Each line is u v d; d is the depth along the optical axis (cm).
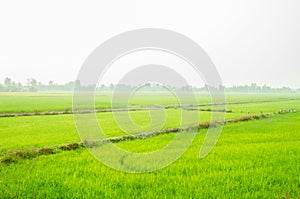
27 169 842
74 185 718
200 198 652
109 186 718
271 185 739
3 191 678
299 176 798
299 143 1294
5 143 1259
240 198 656
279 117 2734
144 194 671
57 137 1438
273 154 1062
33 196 654
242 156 1030
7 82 12025
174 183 741
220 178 781
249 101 6153
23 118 2452
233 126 1969
